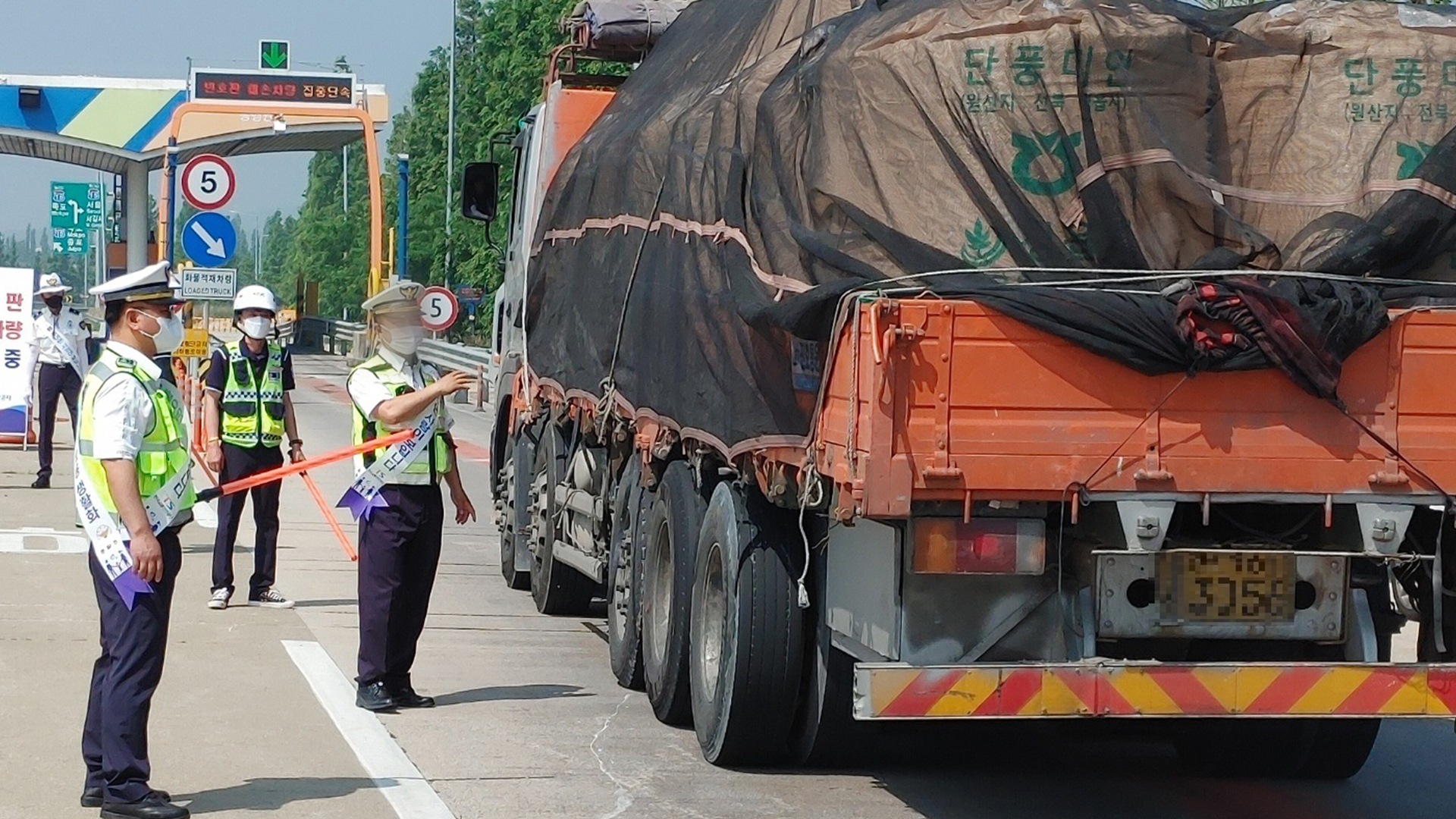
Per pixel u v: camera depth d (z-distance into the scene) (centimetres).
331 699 883
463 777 742
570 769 765
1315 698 609
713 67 895
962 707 600
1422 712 614
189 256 1956
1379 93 646
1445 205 632
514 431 1338
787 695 751
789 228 665
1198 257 618
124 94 4912
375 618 860
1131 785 787
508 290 1410
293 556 1424
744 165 730
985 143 632
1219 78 648
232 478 1152
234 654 995
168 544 657
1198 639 639
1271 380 602
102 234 7600
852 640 676
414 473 862
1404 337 611
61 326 1831
